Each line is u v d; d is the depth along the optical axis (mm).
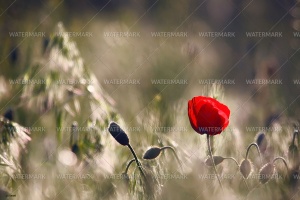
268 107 3316
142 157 2977
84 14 4363
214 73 3621
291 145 3031
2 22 3746
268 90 3426
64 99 3076
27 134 3078
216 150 3045
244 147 3105
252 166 2990
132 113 3297
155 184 2947
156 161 2982
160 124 3117
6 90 3182
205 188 2990
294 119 3182
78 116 3098
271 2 4492
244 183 3006
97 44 3717
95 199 2975
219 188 2994
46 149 3051
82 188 2998
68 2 4273
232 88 3494
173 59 3553
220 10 4512
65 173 3012
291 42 4148
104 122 3039
